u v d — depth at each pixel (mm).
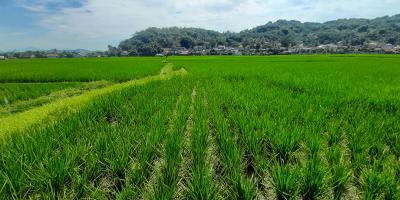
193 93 13391
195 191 3547
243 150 5000
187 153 5320
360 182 4051
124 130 5777
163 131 5805
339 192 3910
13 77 24000
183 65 40562
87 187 3709
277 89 12133
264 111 7512
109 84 21016
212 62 50625
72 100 13234
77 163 4508
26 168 4145
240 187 3656
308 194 3781
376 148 5039
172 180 3936
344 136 5906
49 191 3795
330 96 9953
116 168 4262
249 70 26641
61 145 5242
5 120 9922
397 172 4219
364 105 8633
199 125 6078
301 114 7031
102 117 7512
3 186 3512
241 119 6336
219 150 5246
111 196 4090
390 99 9055
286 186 3686
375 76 19375
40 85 18922
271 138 5230
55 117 8734
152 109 8062
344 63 41219
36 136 5465
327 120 6652
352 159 4781
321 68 29766
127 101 9953
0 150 4852
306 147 4984
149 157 4699
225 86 13203
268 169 4566
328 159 4578
